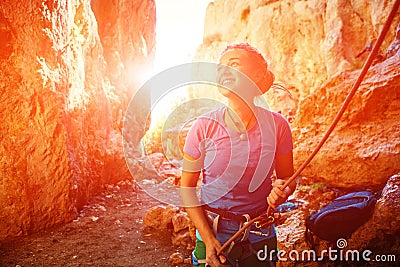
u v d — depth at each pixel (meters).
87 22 6.10
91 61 6.45
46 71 4.57
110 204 5.75
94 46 6.61
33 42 4.51
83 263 3.71
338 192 4.86
